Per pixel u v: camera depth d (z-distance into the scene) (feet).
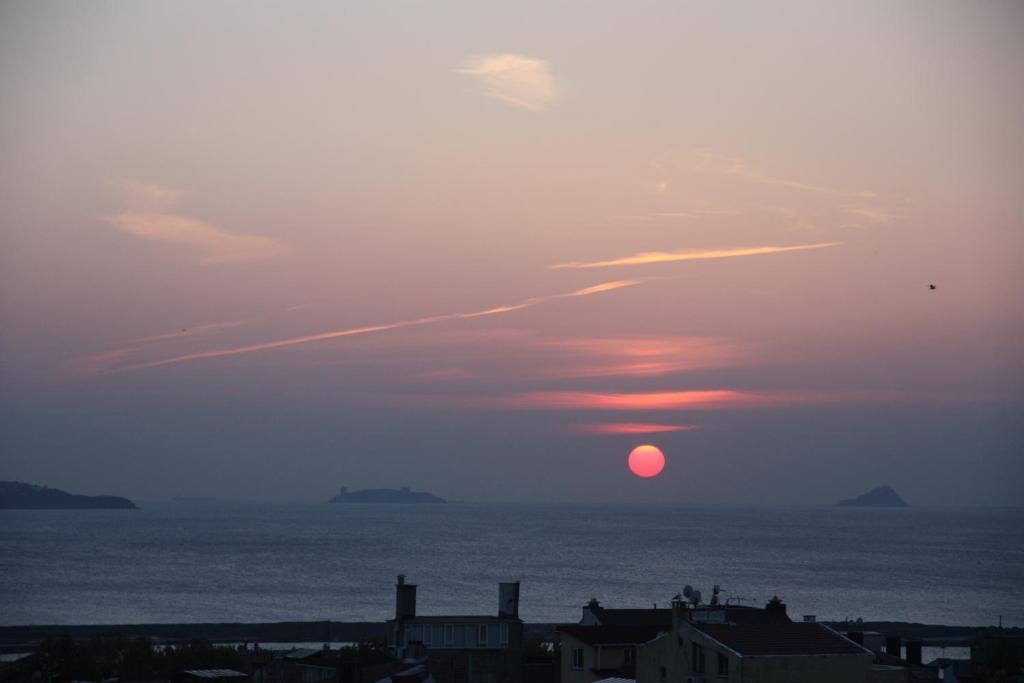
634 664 563.07
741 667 397.80
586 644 586.04
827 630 430.61
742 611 506.07
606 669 575.79
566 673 606.14
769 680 398.01
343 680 601.62
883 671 412.98
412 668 604.90
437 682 653.30
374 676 604.90
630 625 628.69
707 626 431.43
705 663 420.77
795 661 400.88
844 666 404.16
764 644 413.39
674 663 441.27
